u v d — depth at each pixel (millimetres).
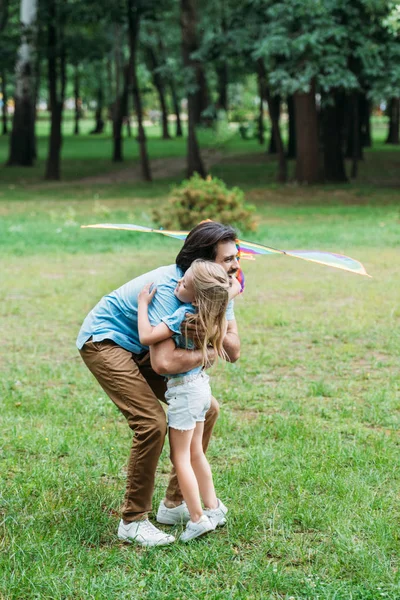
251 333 8906
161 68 30125
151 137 60688
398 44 22688
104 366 4023
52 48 33062
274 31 22828
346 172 33406
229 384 6980
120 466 5016
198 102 34406
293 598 3430
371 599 3424
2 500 4453
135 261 14141
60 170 38031
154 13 31953
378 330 8984
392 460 5008
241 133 30141
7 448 5352
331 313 9906
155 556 3834
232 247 3922
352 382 6965
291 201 24641
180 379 3947
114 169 38188
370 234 16984
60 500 4449
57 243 16500
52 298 10875
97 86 62688
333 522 4137
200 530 3980
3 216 21594
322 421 5910
